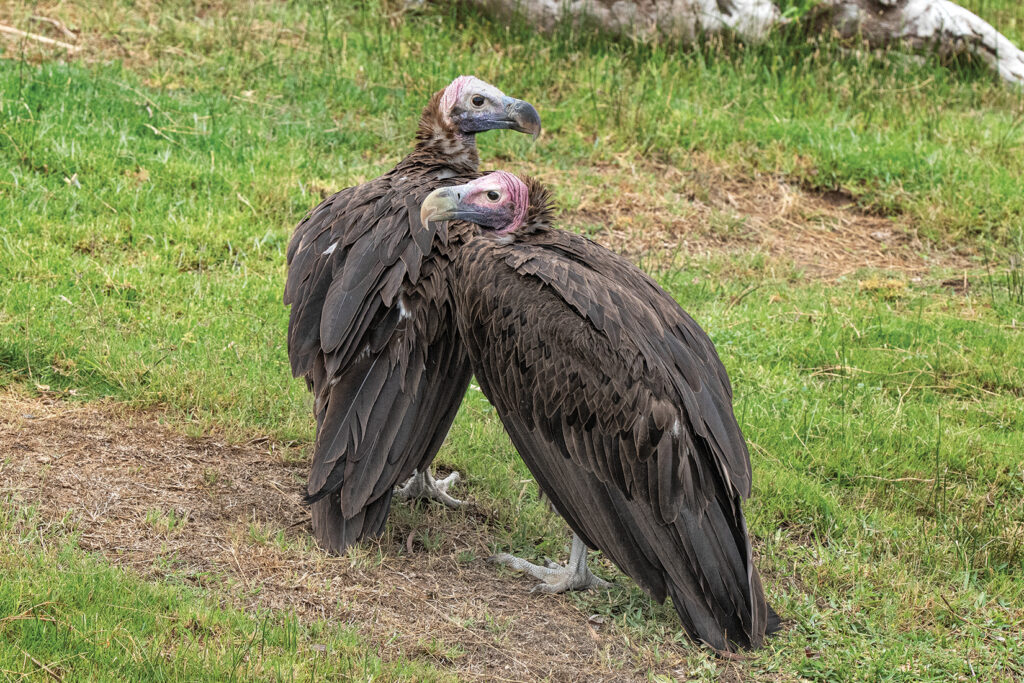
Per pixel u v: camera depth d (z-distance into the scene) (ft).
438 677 23.62
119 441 31.19
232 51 59.67
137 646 22.53
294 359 28.60
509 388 26.94
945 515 33.14
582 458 26.35
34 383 33.19
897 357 41.75
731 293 46.52
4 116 46.96
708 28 66.08
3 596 23.17
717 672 25.40
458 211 28.86
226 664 22.54
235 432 32.48
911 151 58.29
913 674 25.95
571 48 65.31
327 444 27.02
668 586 25.82
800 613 28.04
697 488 25.62
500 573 28.73
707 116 60.08
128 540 26.91
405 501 31.17
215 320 37.93
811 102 63.31
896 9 67.10
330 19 64.80
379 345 27.68
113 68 55.42
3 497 27.61
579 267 27.66
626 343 26.07
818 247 52.49
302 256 30.04
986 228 53.62
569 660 25.50
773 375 39.75
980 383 40.91
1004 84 67.87
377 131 55.11
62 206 42.98
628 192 53.98
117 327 36.55
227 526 28.25
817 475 34.94
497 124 33.53
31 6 60.39
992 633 27.96
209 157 49.29
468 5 66.59
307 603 25.80
